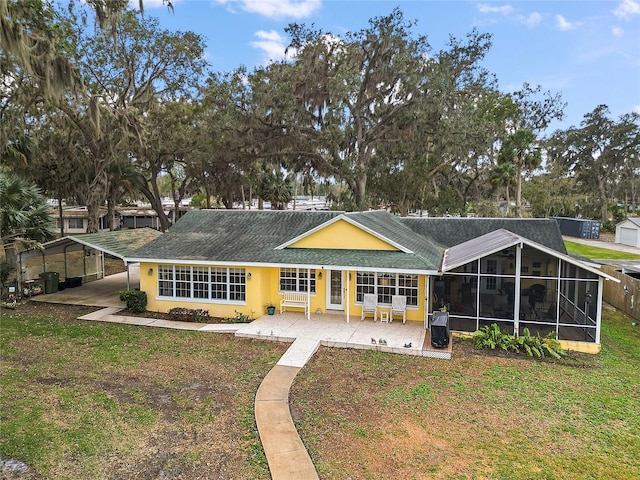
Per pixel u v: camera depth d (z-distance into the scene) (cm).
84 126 2378
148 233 2052
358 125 3091
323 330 1295
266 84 2930
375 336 1238
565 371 1027
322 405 836
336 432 735
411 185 3556
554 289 1174
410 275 1393
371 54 2925
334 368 1032
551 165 5891
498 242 1266
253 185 3853
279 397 866
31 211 1734
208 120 2961
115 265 2653
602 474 626
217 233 1689
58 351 1130
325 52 2956
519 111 4122
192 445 689
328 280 1488
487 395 888
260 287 1441
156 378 961
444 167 3672
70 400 841
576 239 4447
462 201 4247
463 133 2842
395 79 2912
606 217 5500
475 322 1245
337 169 3120
